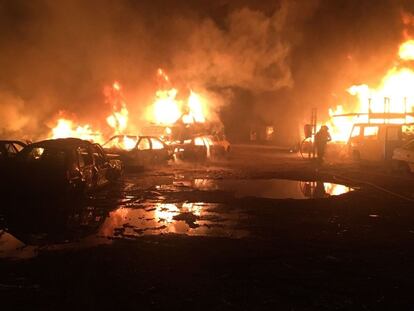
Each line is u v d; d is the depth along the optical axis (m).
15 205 9.37
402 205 9.60
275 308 4.16
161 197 10.58
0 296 4.39
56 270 5.17
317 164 19.70
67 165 9.88
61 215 8.40
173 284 4.75
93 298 4.36
